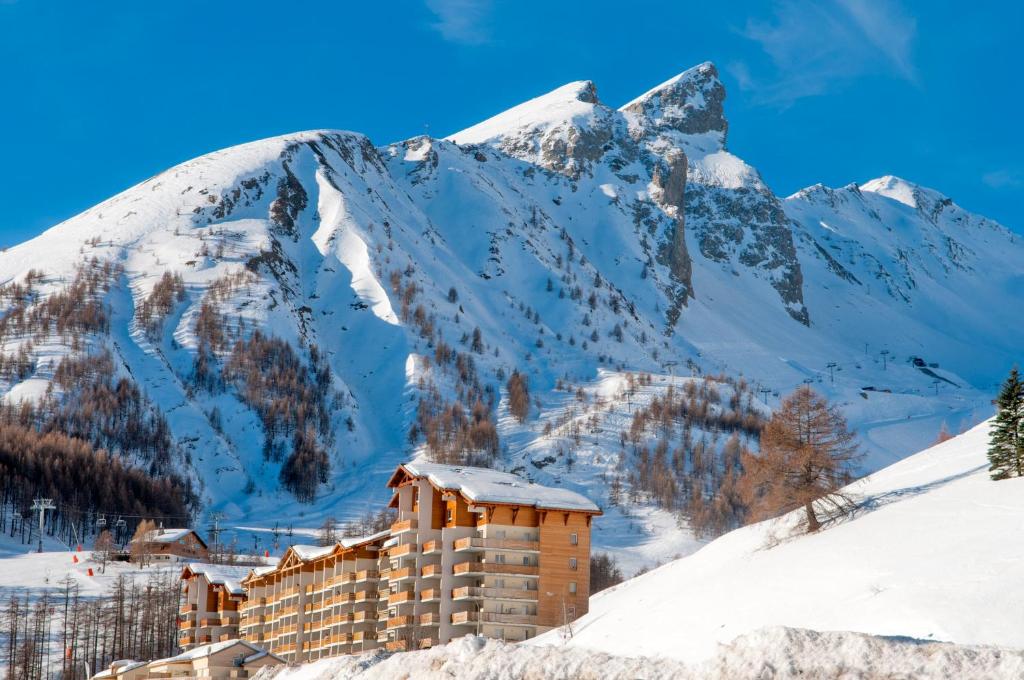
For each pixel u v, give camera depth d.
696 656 68.94
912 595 65.50
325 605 125.62
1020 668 47.47
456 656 68.62
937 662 49.25
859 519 89.19
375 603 121.19
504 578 108.88
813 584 75.19
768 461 98.94
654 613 81.38
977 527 75.44
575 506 111.69
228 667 108.12
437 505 116.12
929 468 101.25
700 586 84.38
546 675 62.34
